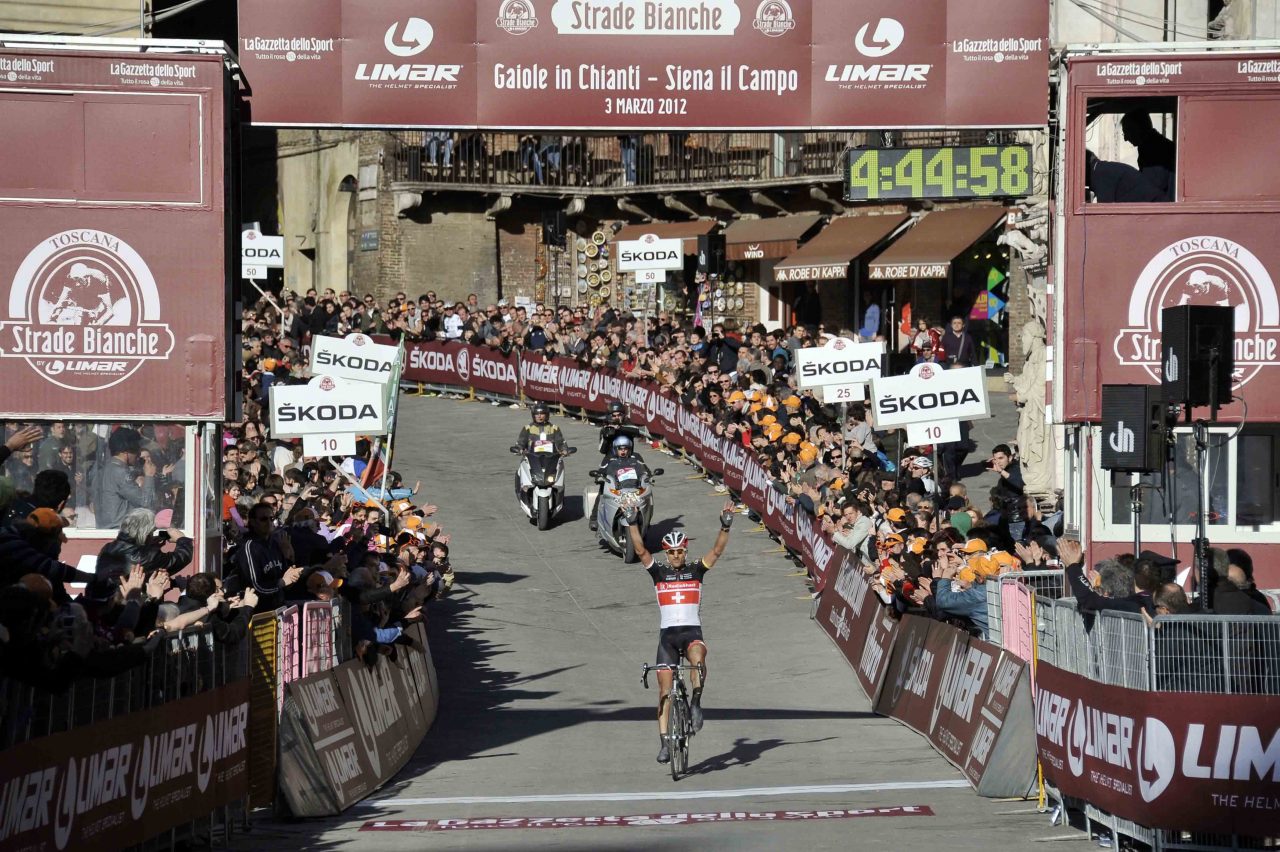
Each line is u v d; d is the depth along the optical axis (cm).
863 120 3450
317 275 12006
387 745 3266
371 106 3406
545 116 3434
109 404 3197
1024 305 8306
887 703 3969
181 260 3203
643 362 8138
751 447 6388
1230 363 2592
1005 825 2539
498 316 9750
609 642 4969
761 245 9912
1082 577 2459
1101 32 5294
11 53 3161
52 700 1820
